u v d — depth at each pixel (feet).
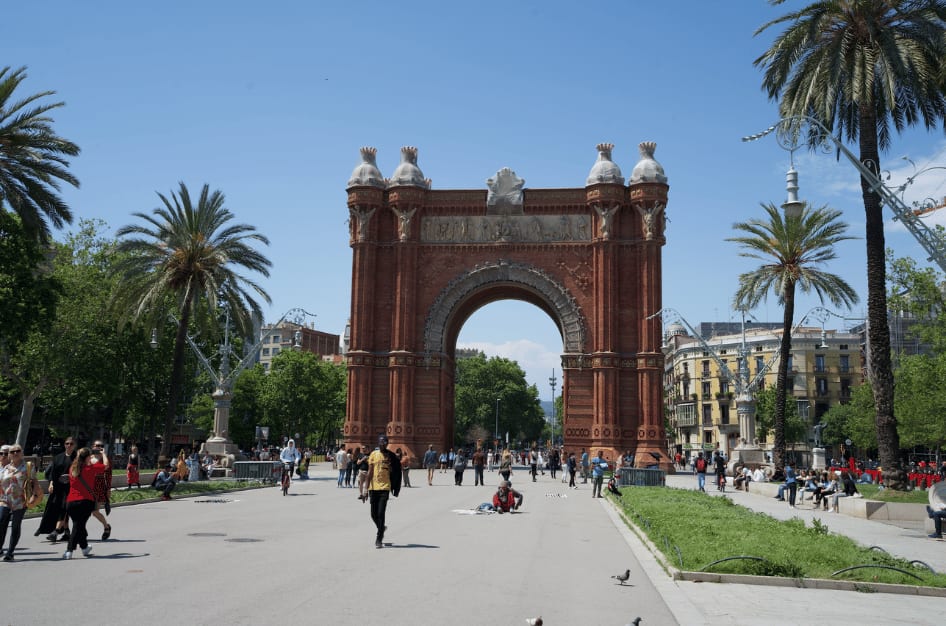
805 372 451.94
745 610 43.91
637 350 233.14
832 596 49.08
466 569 55.72
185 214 172.14
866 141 118.62
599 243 236.02
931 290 215.72
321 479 197.36
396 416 233.14
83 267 222.07
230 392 211.20
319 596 44.34
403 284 240.12
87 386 232.12
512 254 243.40
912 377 229.66
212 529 78.89
